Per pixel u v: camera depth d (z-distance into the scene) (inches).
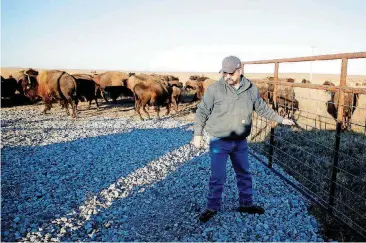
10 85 761.6
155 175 231.5
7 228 150.4
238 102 139.5
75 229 150.8
